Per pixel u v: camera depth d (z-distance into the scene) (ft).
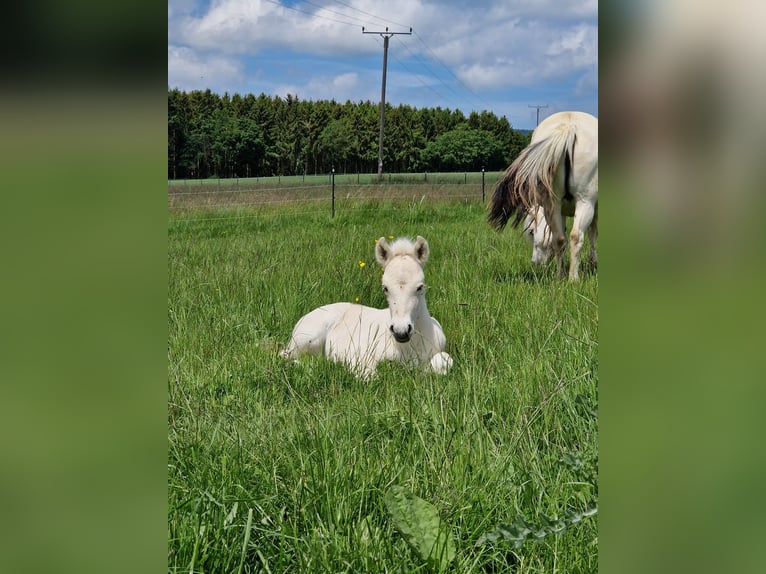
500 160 263.49
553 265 23.90
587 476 6.45
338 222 40.88
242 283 20.04
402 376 12.76
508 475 7.37
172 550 5.63
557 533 5.46
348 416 9.27
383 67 138.62
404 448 8.46
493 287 19.08
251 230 39.09
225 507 6.66
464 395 9.98
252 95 253.65
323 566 5.88
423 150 258.98
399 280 14.26
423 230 34.14
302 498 6.92
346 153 254.27
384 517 6.82
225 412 10.32
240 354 13.87
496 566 6.24
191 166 224.74
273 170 252.83
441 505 6.72
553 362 11.22
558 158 23.32
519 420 8.76
